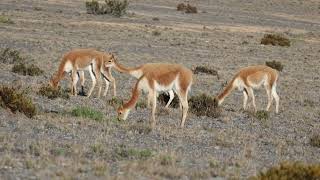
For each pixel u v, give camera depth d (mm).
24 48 65312
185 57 71375
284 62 76562
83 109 31188
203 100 38219
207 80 55250
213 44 86188
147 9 130375
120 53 69312
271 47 90312
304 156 26766
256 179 19031
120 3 111750
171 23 108188
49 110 32125
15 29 81188
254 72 40688
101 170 19156
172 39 87125
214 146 26500
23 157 20375
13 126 25906
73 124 27922
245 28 112438
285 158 25469
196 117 35812
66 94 37906
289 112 43031
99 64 40000
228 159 23234
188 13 129875
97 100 38469
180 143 26266
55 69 53406
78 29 89250
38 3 123938
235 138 29094
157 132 28422
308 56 85000
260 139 30234
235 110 40562
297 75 66375
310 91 55875
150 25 101188
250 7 157875
